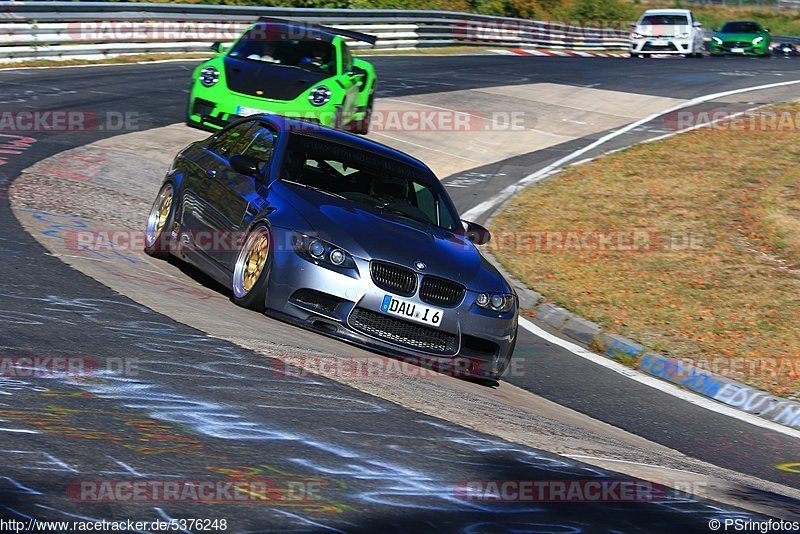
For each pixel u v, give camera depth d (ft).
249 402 55.16
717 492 55.26
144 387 54.54
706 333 108.58
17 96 186.50
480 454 53.36
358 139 99.25
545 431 64.64
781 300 119.55
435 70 293.23
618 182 176.24
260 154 93.56
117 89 207.82
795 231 146.41
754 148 198.08
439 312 79.71
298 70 172.65
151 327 69.26
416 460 49.62
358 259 78.95
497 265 131.64
